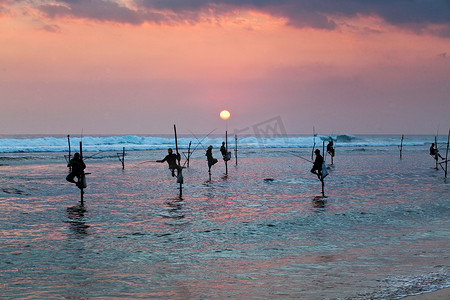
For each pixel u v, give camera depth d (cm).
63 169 3203
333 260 915
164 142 8319
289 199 1802
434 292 682
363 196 1872
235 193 1981
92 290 735
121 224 1316
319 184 2303
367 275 800
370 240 1104
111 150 6319
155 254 981
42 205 1652
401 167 3372
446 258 922
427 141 11675
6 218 1397
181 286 754
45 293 719
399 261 899
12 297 700
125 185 2280
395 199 1784
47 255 970
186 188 2161
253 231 1220
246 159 4481
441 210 1532
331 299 664
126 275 821
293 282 766
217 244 1075
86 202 1728
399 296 665
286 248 1030
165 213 1495
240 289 730
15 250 1011
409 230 1223
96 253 989
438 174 2814
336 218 1398
